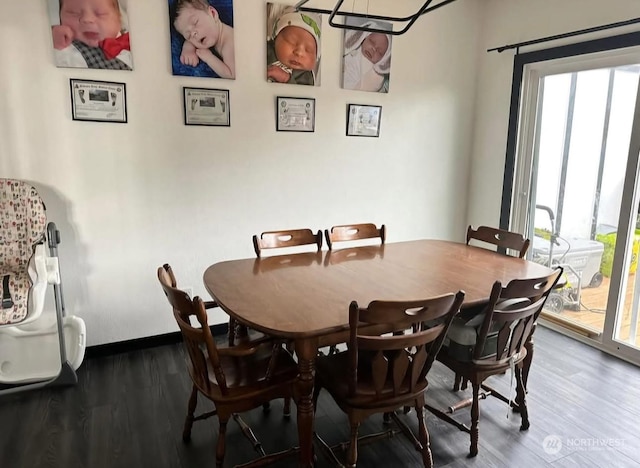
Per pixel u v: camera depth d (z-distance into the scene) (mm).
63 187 2615
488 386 2332
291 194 3287
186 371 2650
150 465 1863
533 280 1771
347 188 3502
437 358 2037
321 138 3314
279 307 1674
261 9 2932
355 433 1644
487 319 1779
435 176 3893
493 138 3785
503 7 3584
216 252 3100
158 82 2732
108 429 2096
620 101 2881
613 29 2826
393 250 2670
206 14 2771
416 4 3463
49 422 2145
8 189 2350
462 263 2367
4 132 2449
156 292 2953
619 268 2877
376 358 1559
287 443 2020
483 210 3955
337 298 1780
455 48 3730
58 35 2459
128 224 2807
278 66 3047
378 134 3541
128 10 2588
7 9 2348
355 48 3291
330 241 2676
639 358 2775
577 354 2928
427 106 3711
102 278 2797
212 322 3176
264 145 3119
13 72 2412
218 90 2896
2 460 1881
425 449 1748
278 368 1776
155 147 2793
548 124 3414
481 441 2039
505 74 3619
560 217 3381
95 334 2834
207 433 2076
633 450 1993
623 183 2867
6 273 2324
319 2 3115
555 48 3189
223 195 3047
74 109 2559
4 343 2428
